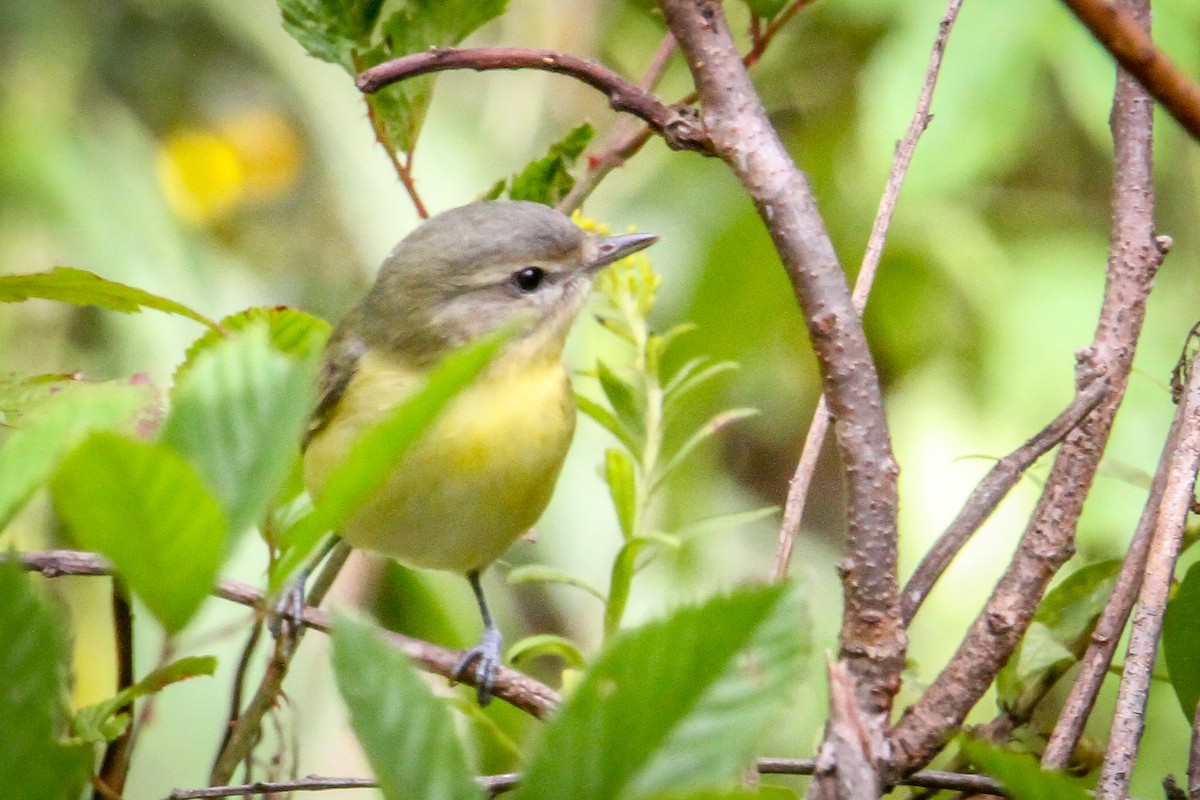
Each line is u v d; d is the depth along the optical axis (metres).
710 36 4.23
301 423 2.25
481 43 12.38
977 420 11.71
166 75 13.19
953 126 10.79
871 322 12.33
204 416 2.25
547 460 7.91
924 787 4.65
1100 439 4.61
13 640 2.41
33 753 2.41
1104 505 9.91
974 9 10.95
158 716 8.90
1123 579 4.59
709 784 2.26
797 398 12.56
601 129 12.29
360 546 7.98
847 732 3.37
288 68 13.23
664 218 12.38
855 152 12.07
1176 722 8.69
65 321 11.50
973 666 4.32
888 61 10.97
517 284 7.75
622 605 5.72
